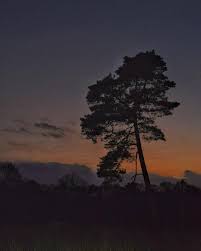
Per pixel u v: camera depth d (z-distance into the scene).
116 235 31.83
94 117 37.06
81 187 47.06
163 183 44.38
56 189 46.62
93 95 37.81
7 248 25.20
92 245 26.56
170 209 39.72
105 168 37.31
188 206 39.81
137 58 37.44
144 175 38.03
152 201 38.34
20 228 34.19
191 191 42.97
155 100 37.09
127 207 40.75
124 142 37.44
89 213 40.41
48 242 27.67
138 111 37.34
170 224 36.62
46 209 41.56
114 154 37.22
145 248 27.14
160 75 37.59
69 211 41.28
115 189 44.50
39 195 44.84
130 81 37.47
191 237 31.34
